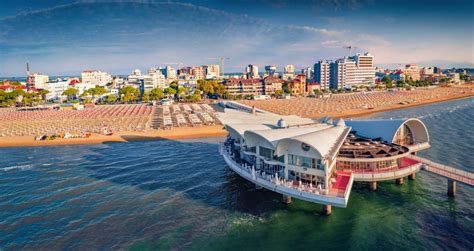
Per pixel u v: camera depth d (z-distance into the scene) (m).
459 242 46.66
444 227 50.81
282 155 59.91
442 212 55.56
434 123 140.50
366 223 52.56
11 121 163.00
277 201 60.97
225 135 124.50
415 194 62.75
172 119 158.38
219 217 55.22
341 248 46.06
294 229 51.12
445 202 59.19
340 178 60.88
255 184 67.31
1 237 49.50
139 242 47.72
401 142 78.88
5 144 115.25
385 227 51.25
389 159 64.31
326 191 52.06
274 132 62.53
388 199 60.88
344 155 65.62
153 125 143.88
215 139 118.25
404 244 46.62
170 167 83.94
